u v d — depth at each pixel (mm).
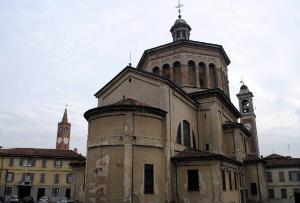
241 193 31016
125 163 21359
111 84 29797
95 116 23984
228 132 33375
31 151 57375
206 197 22719
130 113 22750
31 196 51938
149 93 26453
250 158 37000
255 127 58750
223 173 24625
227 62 39844
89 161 23203
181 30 39375
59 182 55969
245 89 62125
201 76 35031
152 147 23016
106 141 22469
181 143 26719
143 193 21375
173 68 34625
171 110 25719
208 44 35500
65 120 93438
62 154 58125
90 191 22078
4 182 53500
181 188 23672
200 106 31656
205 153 24281
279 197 53125
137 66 39656
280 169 54531
